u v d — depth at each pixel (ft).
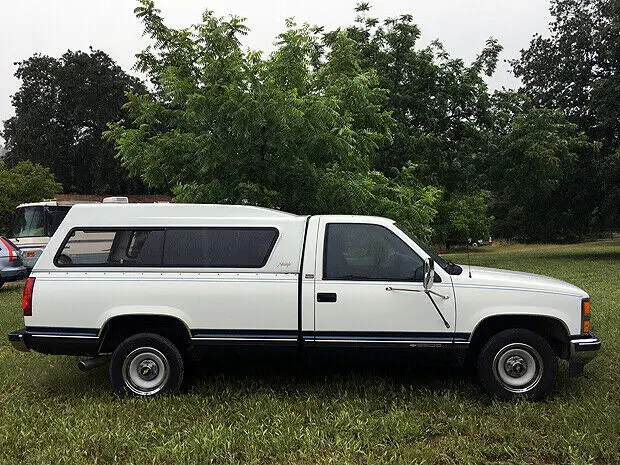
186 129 28.68
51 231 56.34
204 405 16.51
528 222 88.48
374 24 65.87
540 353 16.46
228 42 26.14
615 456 13.08
